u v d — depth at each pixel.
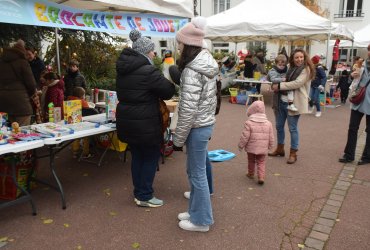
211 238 3.19
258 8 11.70
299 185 4.47
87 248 3.03
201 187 3.18
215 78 3.10
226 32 11.19
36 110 5.27
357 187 4.42
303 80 4.93
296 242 3.14
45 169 4.99
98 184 4.47
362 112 5.12
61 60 9.50
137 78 3.42
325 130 7.77
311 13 11.49
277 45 21.91
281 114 5.41
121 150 5.26
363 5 21.91
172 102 5.96
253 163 4.61
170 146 5.52
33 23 3.98
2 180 3.96
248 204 3.89
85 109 5.27
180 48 3.04
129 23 5.54
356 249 3.03
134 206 3.84
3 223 3.45
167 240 3.15
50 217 3.58
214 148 6.21
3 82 4.78
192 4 6.04
